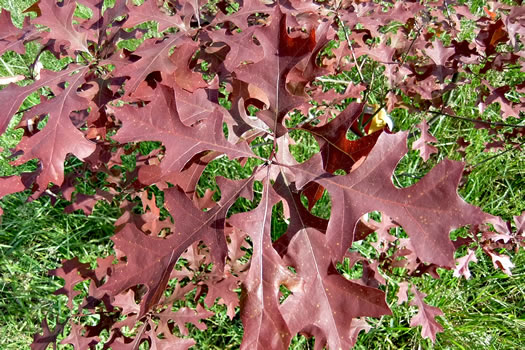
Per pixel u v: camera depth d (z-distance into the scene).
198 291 0.77
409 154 1.34
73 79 0.60
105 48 0.64
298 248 0.52
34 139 0.55
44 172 0.54
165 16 0.64
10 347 1.10
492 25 0.81
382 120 0.96
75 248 1.26
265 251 0.51
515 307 1.13
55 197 0.85
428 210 0.48
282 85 0.53
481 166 1.30
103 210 1.30
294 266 0.52
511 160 1.34
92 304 0.78
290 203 0.53
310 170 0.52
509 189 1.30
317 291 0.51
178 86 0.58
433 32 0.96
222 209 0.52
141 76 0.58
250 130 0.59
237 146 0.53
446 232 0.47
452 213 0.47
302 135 1.32
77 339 0.77
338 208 0.50
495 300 1.14
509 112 0.88
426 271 0.87
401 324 1.14
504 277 1.16
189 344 0.74
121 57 0.63
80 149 0.55
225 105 1.30
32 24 0.64
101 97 0.61
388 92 0.86
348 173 0.51
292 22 0.66
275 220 1.20
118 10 0.64
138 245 0.50
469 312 1.17
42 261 1.25
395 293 1.11
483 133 1.41
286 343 0.49
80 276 0.78
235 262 0.77
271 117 0.54
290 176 0.58
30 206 1.28
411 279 1.13
